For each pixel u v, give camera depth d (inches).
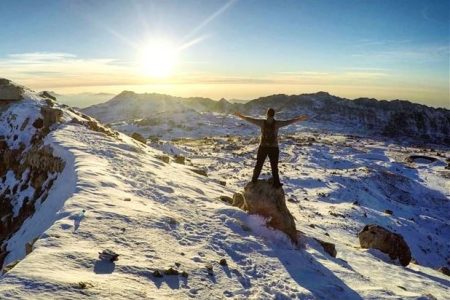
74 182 594.6
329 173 2281.0
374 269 634.2
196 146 3838.6
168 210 564.4
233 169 2207.2
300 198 1664.6
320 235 838.5
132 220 455.5
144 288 305.1
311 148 3560.5
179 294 317.7
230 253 451.2
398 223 1515.7
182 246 432.1
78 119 1169.4
